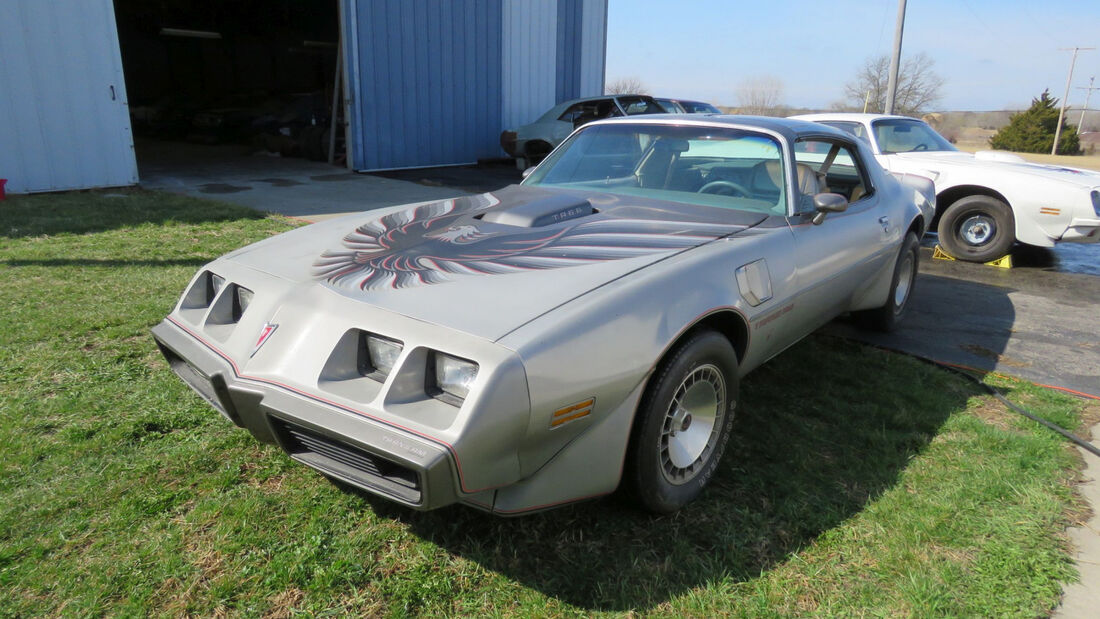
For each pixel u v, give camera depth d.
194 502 2.51
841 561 2.35
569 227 2.89
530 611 2.07
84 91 9.07
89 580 2.11
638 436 2.36
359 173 12.75
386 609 2.06
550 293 2.25
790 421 3.35
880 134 7.77
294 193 9.95
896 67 20.77
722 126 3.61
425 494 1.87
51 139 8.91
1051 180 6.74
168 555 2.23
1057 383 4.04
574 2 16.08
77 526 2.34
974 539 2.47
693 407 2.63
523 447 2.04
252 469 2.73
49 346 3.81
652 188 3.53
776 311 3.02
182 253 5.90
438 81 13.84
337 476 2.11
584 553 2.35
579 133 4.04
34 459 2.71
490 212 3.08
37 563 2.17
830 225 3.54
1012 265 7.20
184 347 2.56
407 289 2.29
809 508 2.63
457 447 1.86
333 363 2.12
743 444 3.12
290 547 2.30
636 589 2.19
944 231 7.41
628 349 2.21
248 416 2.24
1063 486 2.84
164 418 3.06
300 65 21.64
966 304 5.66
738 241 2.88
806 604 2.15
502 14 14.60
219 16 22.73
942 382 3.94
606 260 2.54
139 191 9.45
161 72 22.78
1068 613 2.14
